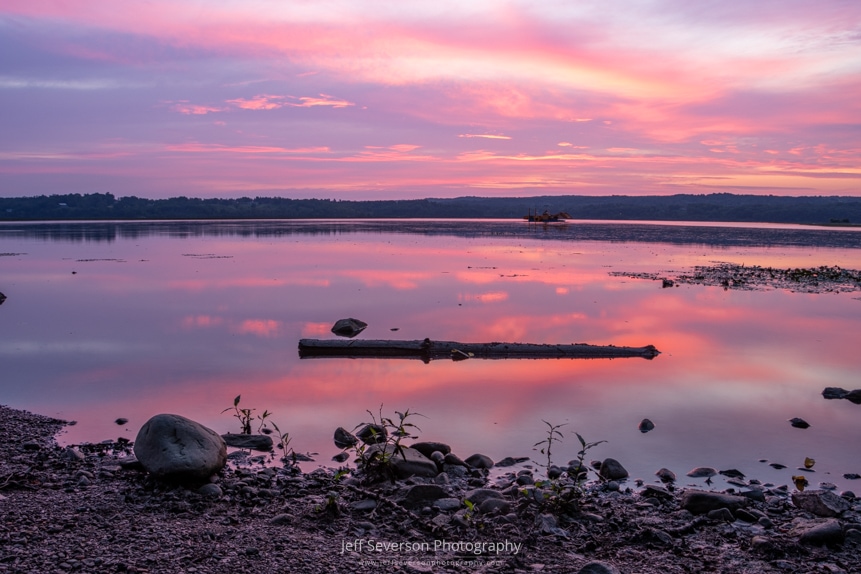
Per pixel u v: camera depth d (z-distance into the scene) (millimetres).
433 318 26953
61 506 8617
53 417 14008
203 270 46406
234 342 22266
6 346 21500
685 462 11781
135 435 12820
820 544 8203
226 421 13891
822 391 16359
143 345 21703
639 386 16906
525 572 7297
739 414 14562
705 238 102500
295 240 86812
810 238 106688
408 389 16562
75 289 36250
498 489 10273
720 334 24125
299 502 9250
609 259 57875
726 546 8227
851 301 32750
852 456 12102
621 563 7668
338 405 15141
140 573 6691
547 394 16172
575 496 9484
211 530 7996
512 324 25750
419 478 10523
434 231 119500
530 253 63844
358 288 36375
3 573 6535
